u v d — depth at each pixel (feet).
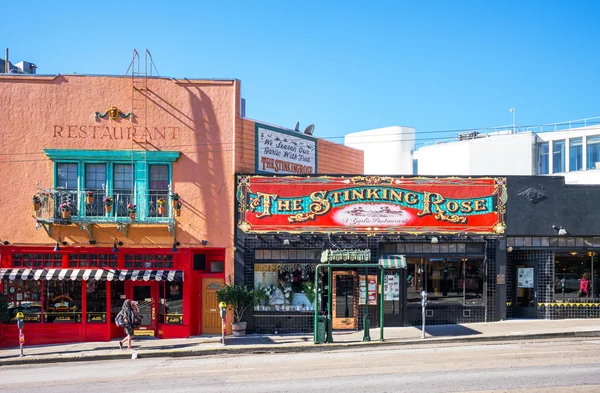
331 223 68.23
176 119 67.46
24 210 65.92
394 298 68.64
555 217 69.72
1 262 65.82
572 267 70.74
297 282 68.39
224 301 64.90
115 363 54.44
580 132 132.26
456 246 69.62
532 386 38.40
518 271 72.18
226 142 67.92
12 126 66.18
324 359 51.65
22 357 56.75
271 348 57.88
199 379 43.93
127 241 66.44
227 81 68.28
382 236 68.33
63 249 66.08
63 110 66.59
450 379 40.91
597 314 70.23
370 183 68.74
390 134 149.79
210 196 67.41
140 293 67.77
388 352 54.34
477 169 138.92
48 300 66.59
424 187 69.10
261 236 67.62
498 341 59.16
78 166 66.28
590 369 43.39
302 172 77.51
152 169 67.31
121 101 67.00
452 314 68.90
